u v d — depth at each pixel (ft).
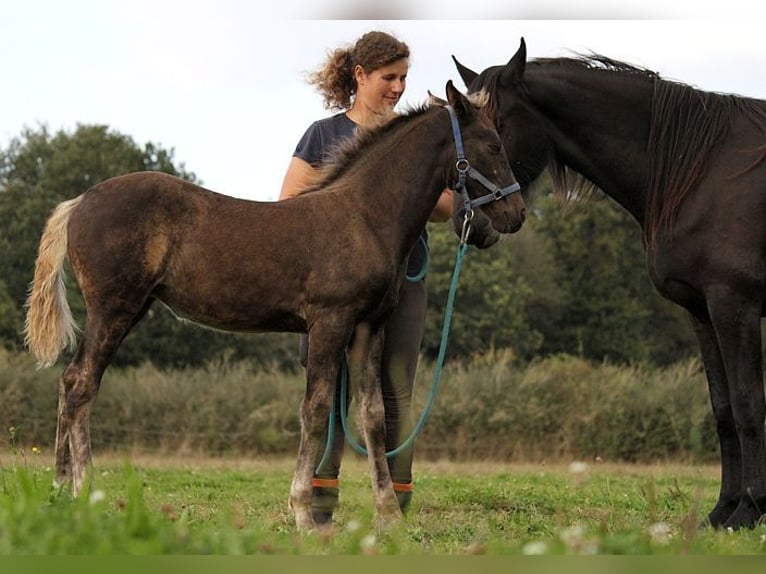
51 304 19.48
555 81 21.33
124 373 75.97
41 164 109.81
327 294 18.30
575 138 21.40
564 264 109.70
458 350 104.17
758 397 19.26
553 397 61.67
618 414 60.34
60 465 18.72
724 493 20.30
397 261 19.02
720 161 19.84
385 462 19.02
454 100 19.31
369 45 21.25
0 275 100.12
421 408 60.75
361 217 18.69
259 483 33.53
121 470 36.86
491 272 106.22
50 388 62.80
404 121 19.52
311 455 17.88
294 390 64.28
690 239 19.77
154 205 18.61
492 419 60.49
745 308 19.39
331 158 19.53
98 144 106.93
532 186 22.16
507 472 42.55
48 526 11.92
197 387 64.23
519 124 21.48
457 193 20.24
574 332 108.06
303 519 17.47
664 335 108.17
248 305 18.65
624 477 39.81
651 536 13.38
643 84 21.02
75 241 18.79
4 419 61.21
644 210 21.06
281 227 18.58
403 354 20.70
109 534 11.66
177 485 31.50
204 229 18.67
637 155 20.92
